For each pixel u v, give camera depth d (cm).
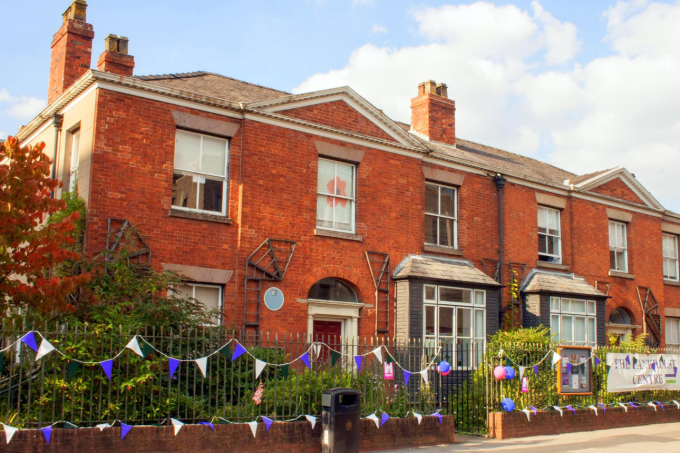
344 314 1622
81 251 1254
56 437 884
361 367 1233
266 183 1531
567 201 2192
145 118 1402
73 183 1455
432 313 1705
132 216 1354
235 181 1503
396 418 1201
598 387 1590
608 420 1571
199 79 1670
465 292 1783
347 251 1644
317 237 1598
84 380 966
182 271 1391
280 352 1268
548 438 1370
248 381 1195
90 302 1132
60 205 1058
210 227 1452
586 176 2314
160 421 1000
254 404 1078
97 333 977
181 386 1105
